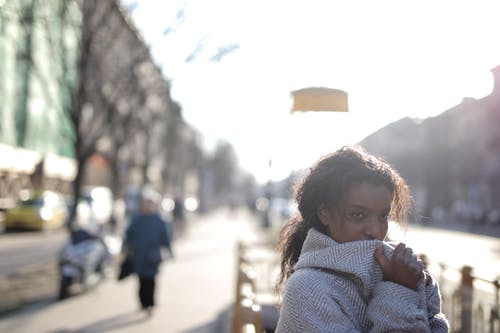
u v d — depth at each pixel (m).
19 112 39.31
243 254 10.28
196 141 70.62
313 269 1.97
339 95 5.35
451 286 6.67
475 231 47.09
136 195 37.56
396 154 72.94
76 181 16.48
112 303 11.91
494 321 5.26
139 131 20.62
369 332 1.88
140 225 10.92
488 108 58.97
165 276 16.58
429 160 70.50
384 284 1.90
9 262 18.31
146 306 10.81
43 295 12.43
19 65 17.17
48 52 16.09
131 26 15.33
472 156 63.16
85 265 12.39
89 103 16.66
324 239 2.03
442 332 2.06
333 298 1.89
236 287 7.41
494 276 5.34
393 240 2.34
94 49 15.94
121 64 16.56
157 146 48.75
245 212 98.88
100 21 15.39
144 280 10.81
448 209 68.62
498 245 31.44
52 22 14.75
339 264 1.93
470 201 64.69
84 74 15.88
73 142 16.62
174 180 61.47
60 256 12.37
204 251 25.20
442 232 44.94
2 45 33.19
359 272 1.91
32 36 15.64
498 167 57.84
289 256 2.34
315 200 2.12
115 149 20.77
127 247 10.88
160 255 10.90
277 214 47.75
